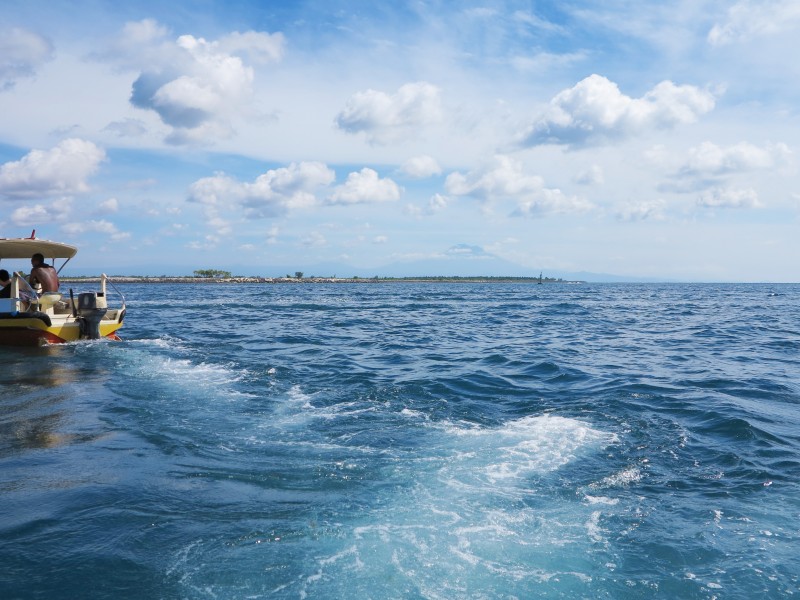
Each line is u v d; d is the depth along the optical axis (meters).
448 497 5.42
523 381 11.71
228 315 32.38
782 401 9.92
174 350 15.66
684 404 9.48
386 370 12.88
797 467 6.36
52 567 4.06
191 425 7.82
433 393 10.33
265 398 9.60
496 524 4.87
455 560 4.27
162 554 4.28
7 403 9.07
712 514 5.10
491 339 20.31
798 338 21.17
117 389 10.22
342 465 6.26
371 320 29.28
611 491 5.64
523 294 79.94
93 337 16.73
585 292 96.81
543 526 4.85
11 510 4.98
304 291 85.75
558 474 6.08
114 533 4.58
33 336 15.53
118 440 7.10
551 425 8.07
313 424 7.98
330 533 4.65
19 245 16.30
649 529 4.80
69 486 5.55
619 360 14.96
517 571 4.14
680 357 15.65
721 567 4.20
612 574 4.12
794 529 4.79
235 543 4.46
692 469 6.29
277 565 4.16
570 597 3.84
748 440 7.39
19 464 6.20
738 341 20.09
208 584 3.91
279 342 18.52
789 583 3.98
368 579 4.00
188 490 5.50
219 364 13.23
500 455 6.68
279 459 6.44
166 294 68.81
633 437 7.51
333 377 11.76
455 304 48.22
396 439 7.29
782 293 95.69
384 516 4.99
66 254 17.52
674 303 54.09
